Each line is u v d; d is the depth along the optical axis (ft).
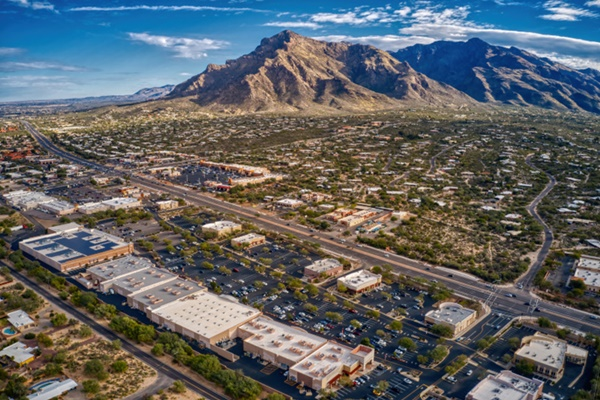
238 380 587.27
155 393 577.43
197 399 568.00
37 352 647.56
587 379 630.33
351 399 577.02
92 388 567.18
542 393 595.06
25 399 541.75
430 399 581.12
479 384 595.88
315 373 600.80
